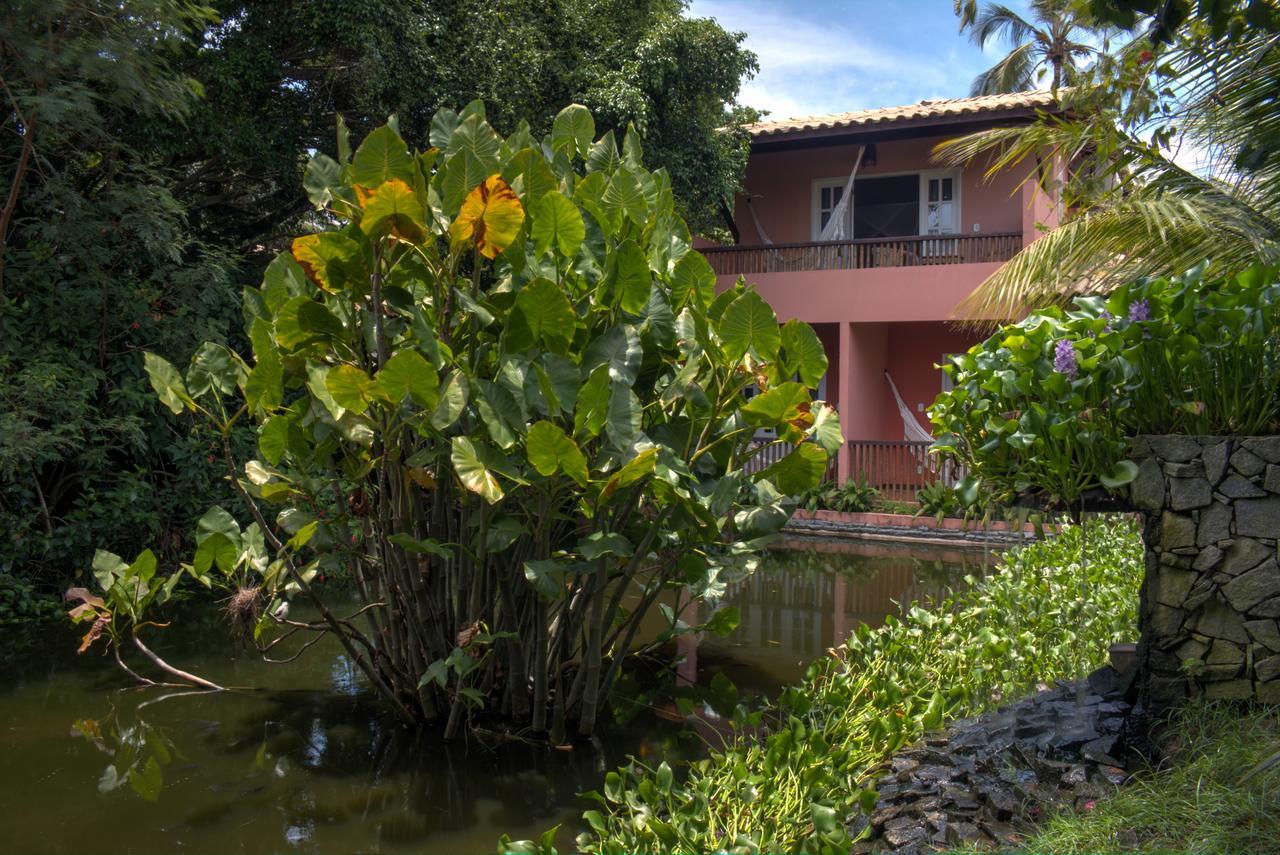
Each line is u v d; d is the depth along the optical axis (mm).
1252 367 3707
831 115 15797
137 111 8773
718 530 4641
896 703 4414
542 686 4961
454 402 4215
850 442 14555
